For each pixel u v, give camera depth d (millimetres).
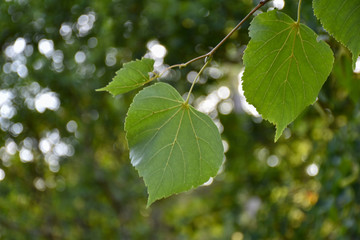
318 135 1898
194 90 1913
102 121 2555
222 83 2139
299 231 1739
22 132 2637
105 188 3094
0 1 2162
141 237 3301
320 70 483
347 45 471
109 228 3221
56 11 2070
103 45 1939
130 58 2014
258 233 1979
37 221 2984
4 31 2209
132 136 496
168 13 1745
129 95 2275
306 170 2082
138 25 1828
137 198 3184
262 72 481
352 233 1380
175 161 500
